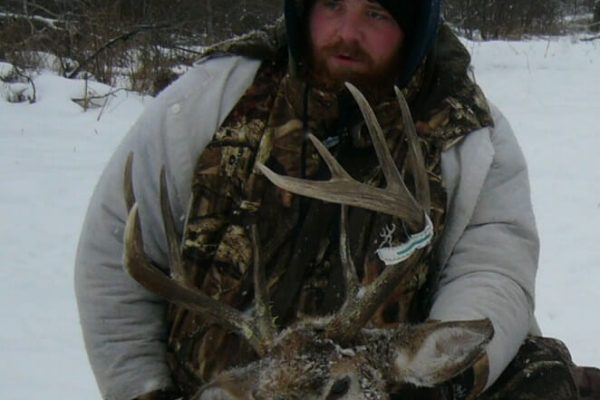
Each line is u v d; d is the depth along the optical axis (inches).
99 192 92.4
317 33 90.4
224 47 94.8
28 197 227.0
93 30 386.9
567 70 454.6
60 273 180.9
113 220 91.4
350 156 91.4
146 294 91.7
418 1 89.9
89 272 91.6
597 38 567.5
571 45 526.3
